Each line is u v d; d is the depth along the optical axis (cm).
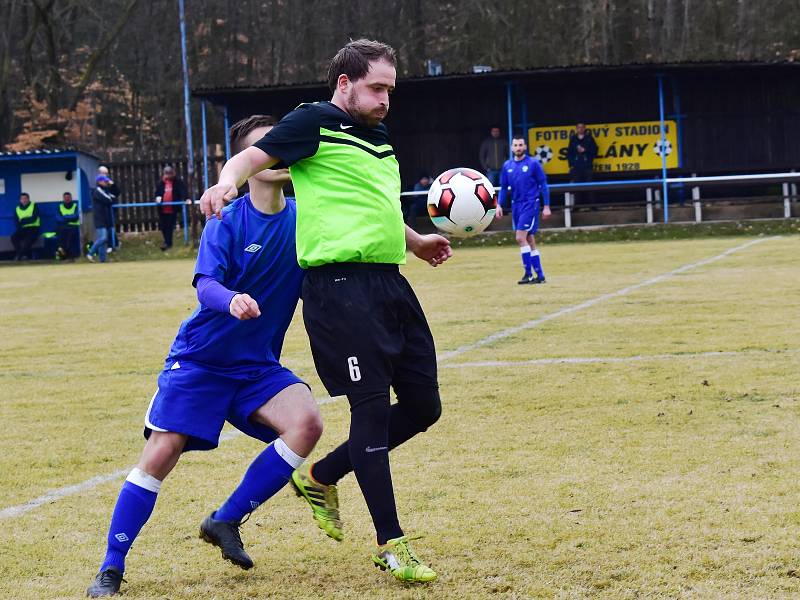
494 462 881
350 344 629
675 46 6881
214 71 7288
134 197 5344
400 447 944
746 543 655
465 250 4181
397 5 6881
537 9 6506
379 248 635
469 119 4856
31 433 1073
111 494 840
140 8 7288
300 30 7119
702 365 1304
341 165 632
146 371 1472
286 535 723
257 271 646
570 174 4681
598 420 1023
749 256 3044
